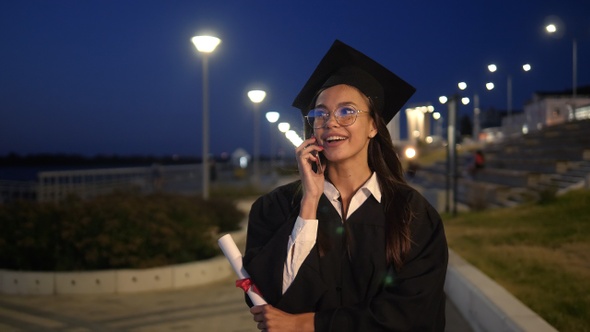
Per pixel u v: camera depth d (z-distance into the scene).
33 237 9.12
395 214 2.46
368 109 2.56
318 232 2.47
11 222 9.41
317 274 2.38
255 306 2.44
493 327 5.83
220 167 49.69
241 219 15.04
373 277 2.40
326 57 2.70
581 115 38.94
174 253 9.45
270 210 2.65
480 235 11.22
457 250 9.89
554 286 7.23
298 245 2.38
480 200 17.09
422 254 2.42
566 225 11.23
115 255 8.91
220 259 9.59
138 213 9.41
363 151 2.58
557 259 8.64
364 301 2.33
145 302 8.03
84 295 8.48
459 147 36.72
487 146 34.19
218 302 8.01
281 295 2.38
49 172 19.38
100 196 11.08
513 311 5.66
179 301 8.07
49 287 8.55
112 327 6.86
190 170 36.22
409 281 2.34
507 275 7.91
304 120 2.80
